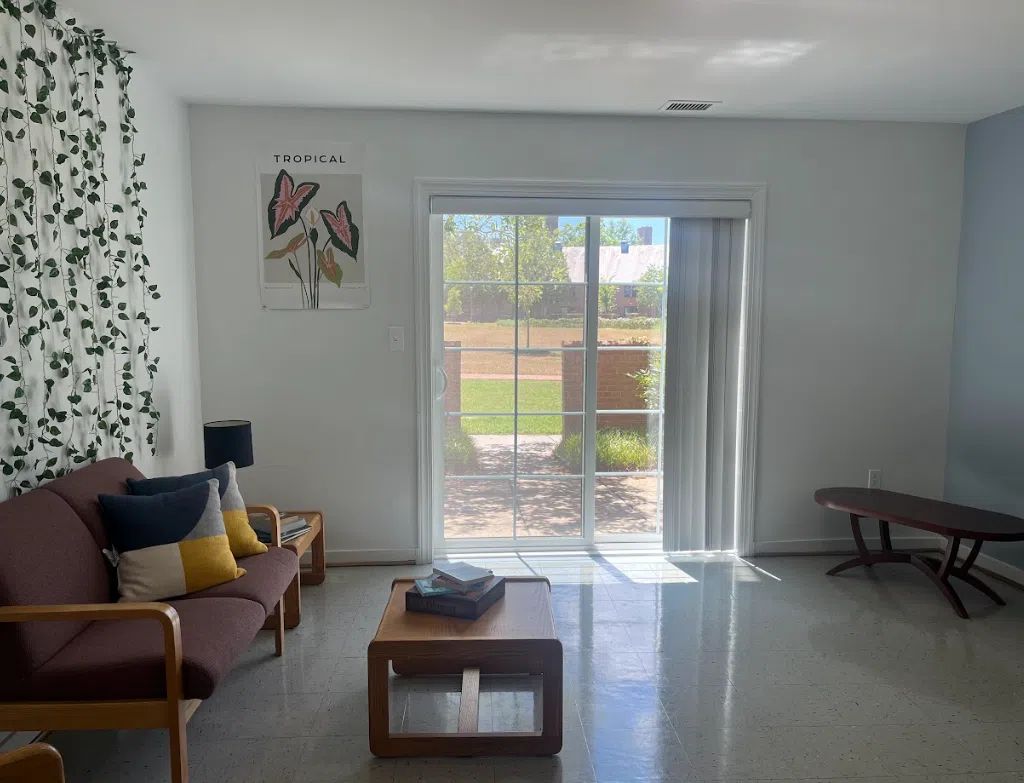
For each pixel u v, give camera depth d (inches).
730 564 158.7
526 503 165.2
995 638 122.5
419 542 157.5
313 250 150.0
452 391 160.7
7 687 74.4
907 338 162.9
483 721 96.1
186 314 144.1
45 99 96.5
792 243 158.2
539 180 151.6
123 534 94.6
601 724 95.8
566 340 161.8
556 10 99.7
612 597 139.8
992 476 152.7
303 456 153.9
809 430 163.0
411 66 122.3
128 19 103.7
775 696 103.3
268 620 125.6
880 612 133.3
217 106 145.6
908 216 160.1
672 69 123.3
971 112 149.2
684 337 158.7
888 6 97.6
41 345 96.8
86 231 106.9
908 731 94.7
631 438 165.6
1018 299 145.4
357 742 91.7
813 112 149.6
